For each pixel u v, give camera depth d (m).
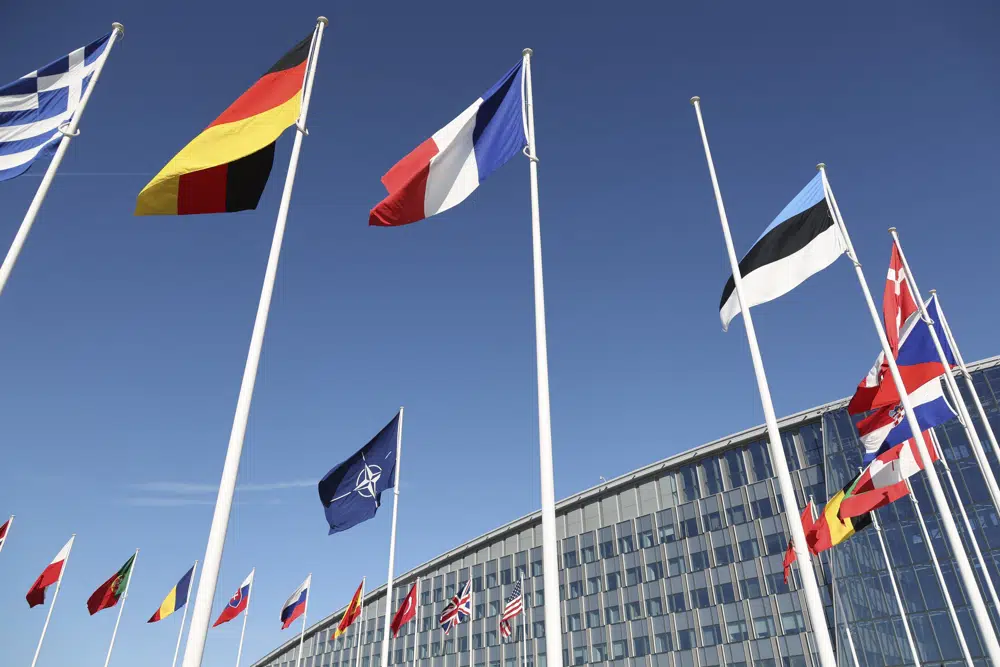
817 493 52.97
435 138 14.07
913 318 19.31
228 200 12.59
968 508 41.66
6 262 11.78
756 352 14.31
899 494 20.91
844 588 45.75
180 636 49.81
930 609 40.12
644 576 61.53
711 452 61.56
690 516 60.59
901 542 43.38
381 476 21.94
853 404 19.70
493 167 13.51
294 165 12.28
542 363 10.73
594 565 66.12
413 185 13.46
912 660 39.50
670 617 57.75
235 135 12.80
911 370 18.73
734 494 58.41
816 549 23.48
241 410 9.62
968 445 43.56
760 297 16.14
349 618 40.19
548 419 10.22
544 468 9.81
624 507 67.38
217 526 8.72
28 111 14.05
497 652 71.56
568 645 64.44
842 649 44.50
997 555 39.12
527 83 13.96
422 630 81.38
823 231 16.66
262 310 10.55
